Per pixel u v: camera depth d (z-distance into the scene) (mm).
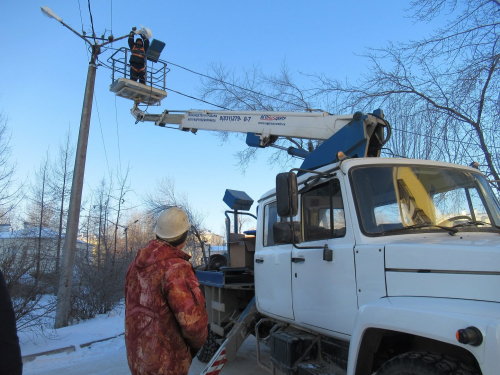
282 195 3396
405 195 3498
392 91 9352
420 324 2332
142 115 8320
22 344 7258
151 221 22844
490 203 3840
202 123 7129
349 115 5125
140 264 2613
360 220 3318
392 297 2812
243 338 4949
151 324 2498
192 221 21781
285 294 4270
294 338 3785
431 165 3791
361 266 3170
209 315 6305
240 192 6625
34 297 7391
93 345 7598
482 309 2191
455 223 3508
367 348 2723
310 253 3852
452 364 2258
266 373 5684
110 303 11570
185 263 2625
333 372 3375
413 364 2393
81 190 9773
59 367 6434
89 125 10125
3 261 7145
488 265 2344
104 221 19656
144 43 9812
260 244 5043
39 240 10859
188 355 2594
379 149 4574
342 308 3354
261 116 6211
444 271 2551
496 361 1931
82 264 11352
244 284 5586
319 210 3900
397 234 3234
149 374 2418
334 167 3707
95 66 10320
